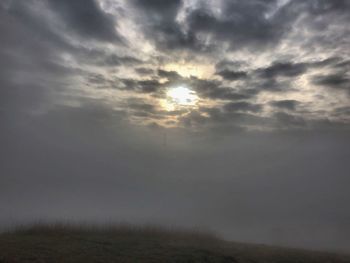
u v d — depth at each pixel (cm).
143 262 1312
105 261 1288
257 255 1620
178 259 1391
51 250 1395
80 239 1711
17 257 1241
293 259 1588
